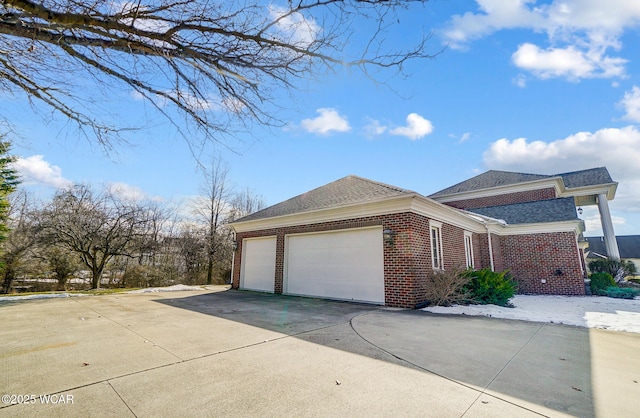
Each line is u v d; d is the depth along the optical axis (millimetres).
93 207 17578
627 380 3475
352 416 2656
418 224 9242
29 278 18016
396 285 8789
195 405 2818
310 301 10000
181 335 5348
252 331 5680
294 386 3256
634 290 12844
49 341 4949
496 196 20953
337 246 10617
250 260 14266
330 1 2898
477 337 5301
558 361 4105
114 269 20203
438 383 3363
